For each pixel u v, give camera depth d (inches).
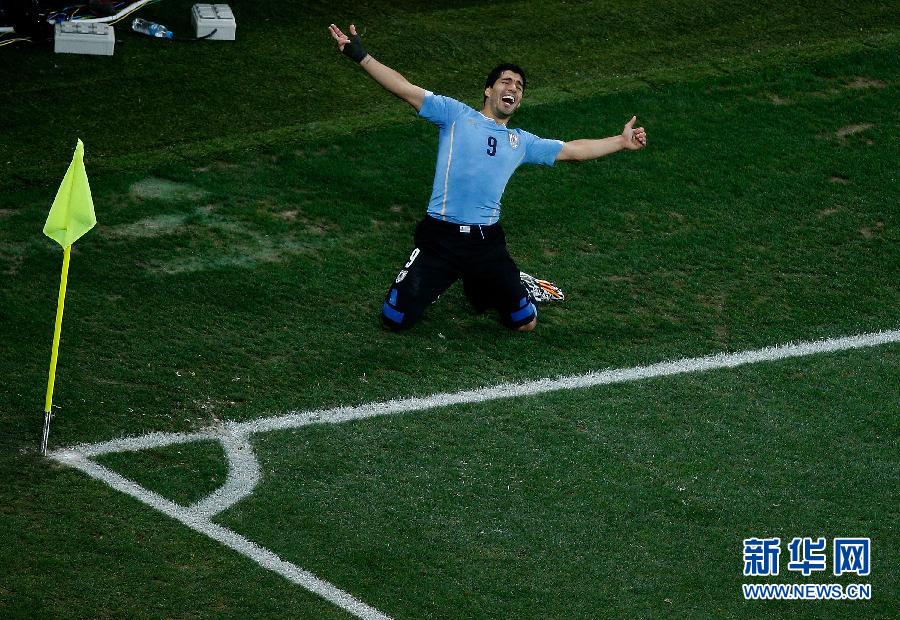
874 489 1136.8
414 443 1153.4
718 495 1119.0
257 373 1225.4
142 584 981.8
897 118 1784.0
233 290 1343.5
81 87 1718.8
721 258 1469.0
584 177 1603.1
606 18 2016.5
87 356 1220.5
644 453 1161.4
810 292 1417.3
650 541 1066.1
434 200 1256.8
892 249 1503.4
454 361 1264.8
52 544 1007.0
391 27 1947.6
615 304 1375.5
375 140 1646.2
